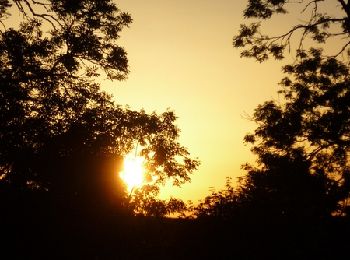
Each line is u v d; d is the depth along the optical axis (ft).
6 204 65.72
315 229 73.20
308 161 78.74
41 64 71.20
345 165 77.20
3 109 66.85
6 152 67.41
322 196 76.95
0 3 67.31
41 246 66.69
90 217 72.90
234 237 79.82
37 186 70.90
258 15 68.23
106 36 76.59
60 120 72.74
